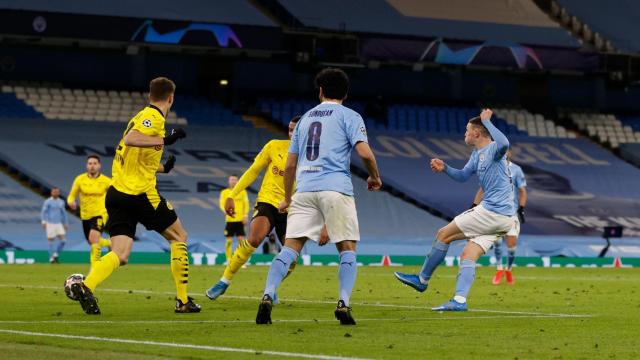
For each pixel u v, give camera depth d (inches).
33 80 4020.7
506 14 4192.9
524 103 4653.1
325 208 940.0
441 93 4564.5
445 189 3880.4
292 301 1318.9
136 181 1076.5
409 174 3927.2
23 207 3344.0
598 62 4072.3
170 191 3560.5
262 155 1261.1
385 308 1202.6
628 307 1261.1
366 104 4335.6
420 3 4116.6
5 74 3988.7
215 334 858.1
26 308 1144.2
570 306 1273.4
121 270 2308.1
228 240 2684.5
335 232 944.9
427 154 4087.1
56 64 4052.7
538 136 4389.8
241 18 3698.3
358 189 3804.1
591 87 4719.5
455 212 3762.3
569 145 4365.2
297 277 2047.2
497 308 1229.7
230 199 1278.3
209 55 4153.5
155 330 888.9
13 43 3932.1
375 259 3228.3
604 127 4522.6
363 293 1519.4
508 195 1170.6
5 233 3171.8
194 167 3725.4
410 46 3804.1
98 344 770.8
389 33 3858.3
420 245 3410.4
